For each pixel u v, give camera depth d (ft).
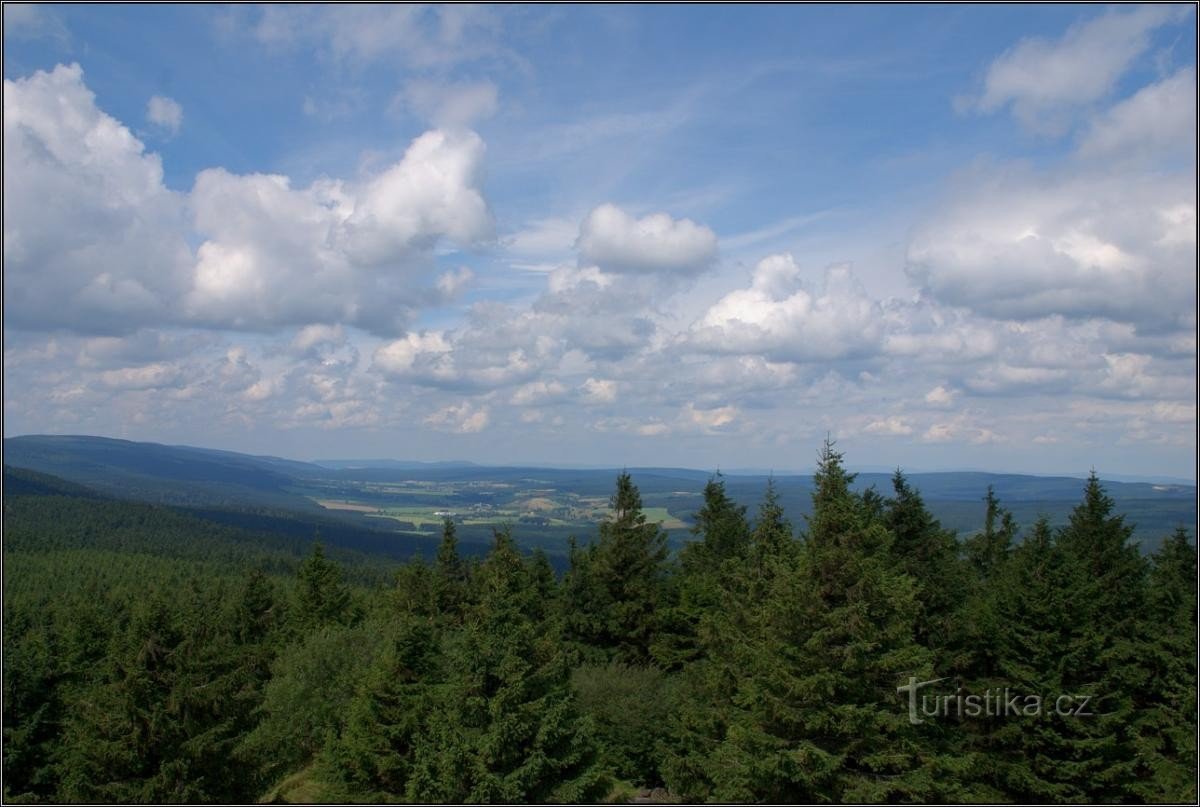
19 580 355.97
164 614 90.79
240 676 96.63
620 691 119.75
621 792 104.22
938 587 106.83
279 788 107.04
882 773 82.89
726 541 171.53
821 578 86.28
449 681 89.40
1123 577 116.78
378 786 92.27
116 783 83.05
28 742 108.37
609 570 151.53
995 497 147.74
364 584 389.60
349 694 125.29
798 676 83.35
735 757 86.17
